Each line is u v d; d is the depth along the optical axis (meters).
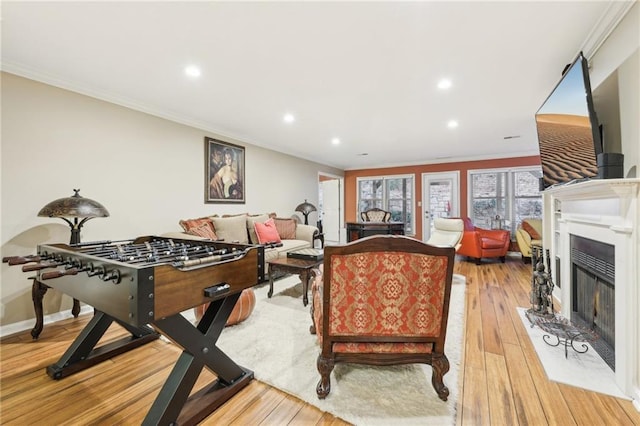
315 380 1.64
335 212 8.25
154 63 2.29
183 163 3.72
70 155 2.65
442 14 1.71
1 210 2.28
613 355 1.71
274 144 5.20
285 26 1.82
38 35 1.92
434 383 1.49
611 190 1.54
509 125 3.97
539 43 2.01
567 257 2.41
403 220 7.30
